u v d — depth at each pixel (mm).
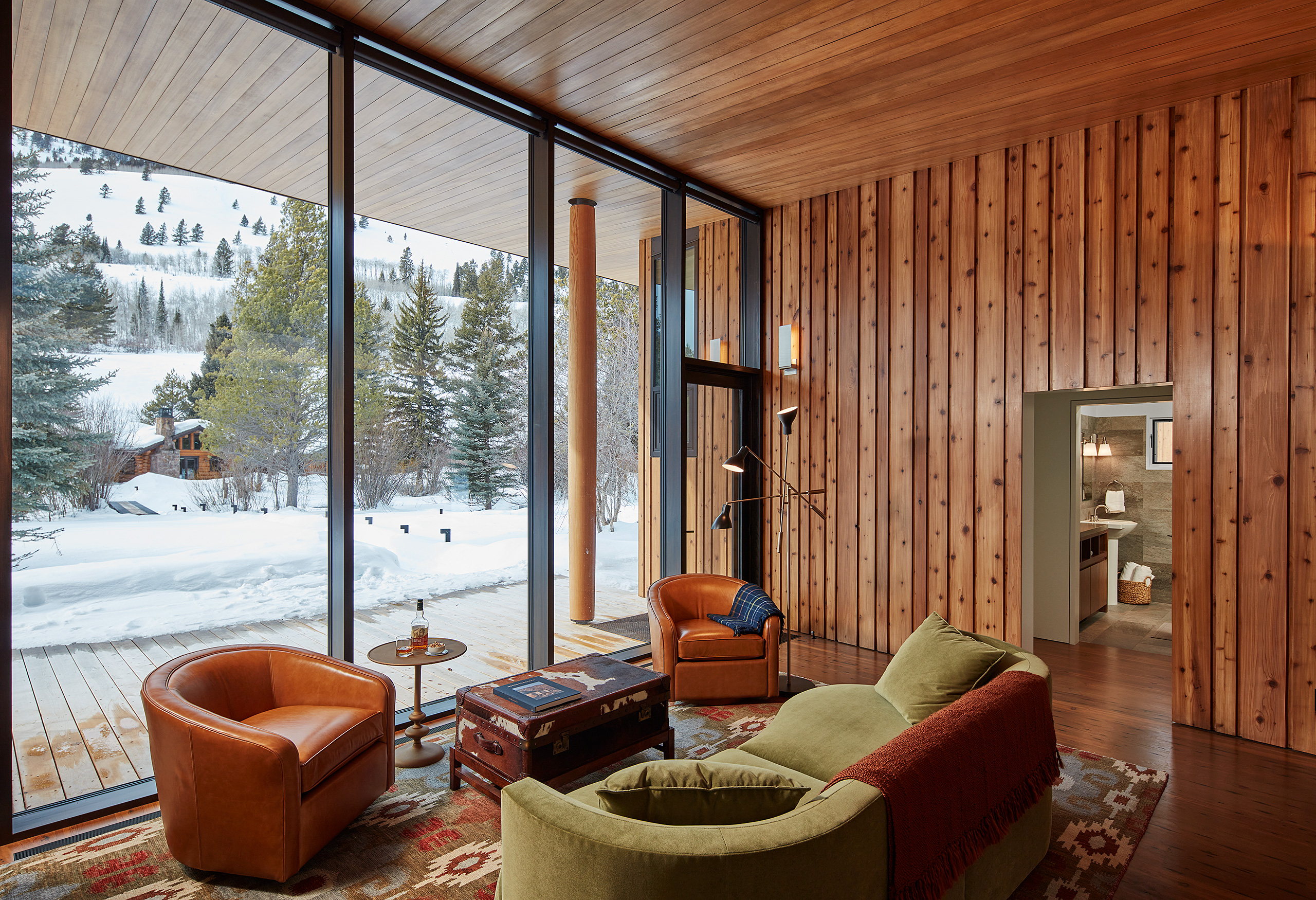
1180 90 4039
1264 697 3848
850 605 5680
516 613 4605
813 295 5926
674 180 5297
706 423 5941
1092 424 7426
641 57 3744
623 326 5613
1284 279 3852
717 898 1454
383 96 3945
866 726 2721
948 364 5168
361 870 2537
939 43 3564
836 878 1561
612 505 5422
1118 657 5312
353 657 3543
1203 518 4066
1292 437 3820
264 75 3477
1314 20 3293
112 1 3002
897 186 5434
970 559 5055
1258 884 2537
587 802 2098
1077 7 3234
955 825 1918
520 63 3805
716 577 4777
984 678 2748
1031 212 4785
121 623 3098
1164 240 4254
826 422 5844
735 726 3930
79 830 2754
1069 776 3373
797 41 3564
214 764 2381
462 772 3115
